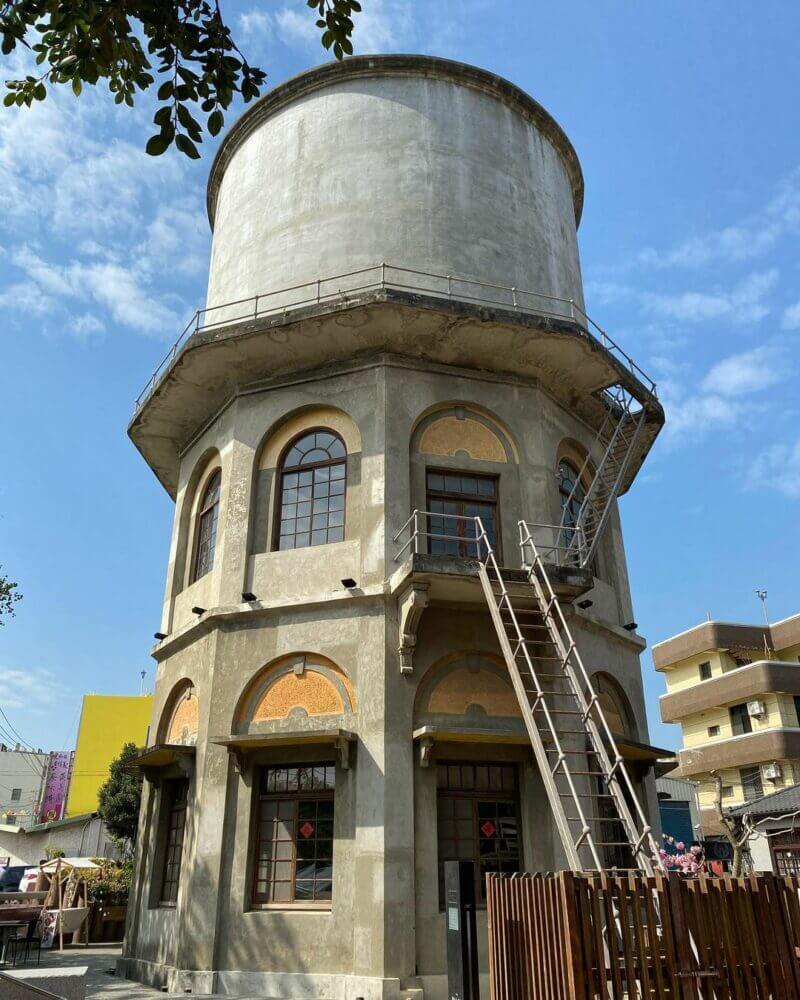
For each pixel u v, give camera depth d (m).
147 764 15.61
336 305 14.80
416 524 14.45
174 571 17.45
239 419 16.36
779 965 6.77
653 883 6.75
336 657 13.68
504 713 13.55
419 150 17.52
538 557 12.94
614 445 16.95
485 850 12.84
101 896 22.52
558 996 6.50
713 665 50.94
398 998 11.14
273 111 19.16
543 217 18.64
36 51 6.32
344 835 12.48
